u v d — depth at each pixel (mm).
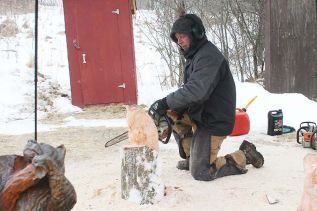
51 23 21125
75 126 8969
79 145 7262
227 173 5266
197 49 5031
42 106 10773
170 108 4895
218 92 5129
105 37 10930
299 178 5176
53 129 8703
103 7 10859
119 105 11039
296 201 4465
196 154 5133
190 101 4859
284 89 10422
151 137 4301
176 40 5145
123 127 8781
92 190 4785
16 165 1818
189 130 5535
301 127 6996
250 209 4270
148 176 4285
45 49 17281
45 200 1762
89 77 10961
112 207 4266
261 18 13625
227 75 5164
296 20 10289
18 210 1748
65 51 17375
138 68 15758
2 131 8531
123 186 4355
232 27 14047
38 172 1720
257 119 8594
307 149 6633
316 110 8914
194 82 4867
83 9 10836
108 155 6566
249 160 5461
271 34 10469
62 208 1776
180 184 5000
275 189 4797
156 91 12539
